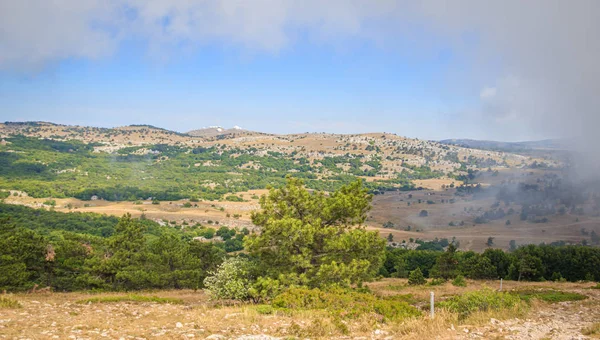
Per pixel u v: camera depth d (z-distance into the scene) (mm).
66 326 13234
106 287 39469
